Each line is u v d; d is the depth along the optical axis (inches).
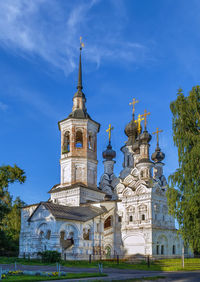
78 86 2375.7
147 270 1263.5
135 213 2101.4
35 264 1363.2
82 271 1101.7
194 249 1168.8
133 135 3112.7
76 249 1683.1
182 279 951.0
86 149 2160.4
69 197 2092.8
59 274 885.8
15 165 2289.6
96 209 1975.9
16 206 2566.4
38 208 1749.5
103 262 1540.4
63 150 2199.8
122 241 2098.9
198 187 1127.6
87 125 2194.9
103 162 2970.0
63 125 2233.0
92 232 1824.6
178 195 1203.9
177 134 1268.5
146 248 1973.4
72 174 2107.5
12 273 923.4
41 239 1701.5
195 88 1321.4
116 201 2198.6
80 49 2481.5
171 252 2151.8
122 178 2910.9
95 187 2185.0
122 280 874.1
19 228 2471.7
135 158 2871.6
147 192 2078.0
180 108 1288.1
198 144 1185.4
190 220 1125.7
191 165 1161.4
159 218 2110.0
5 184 2196.1
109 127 3061.0
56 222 1627.7
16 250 2249.0
